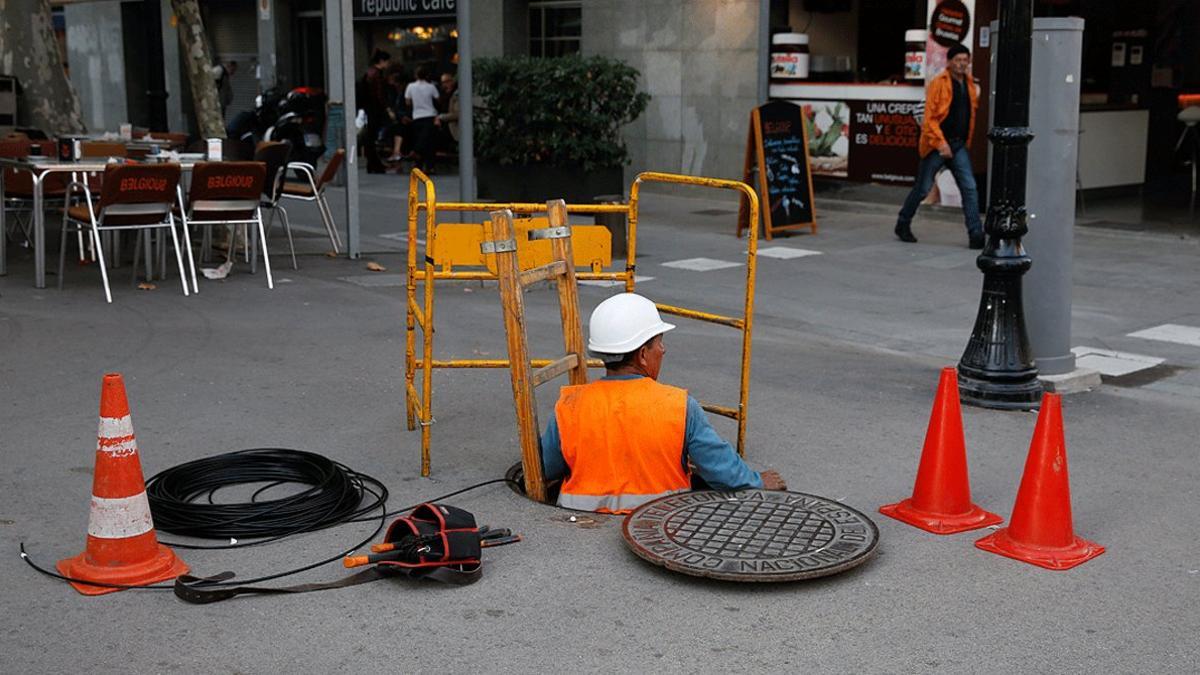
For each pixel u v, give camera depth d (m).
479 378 7.66
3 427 6.44
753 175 14.10
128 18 29.95
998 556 4.88
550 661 3.99
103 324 8.96
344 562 4.57
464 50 11.35
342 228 14.77
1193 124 17.33
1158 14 17.89
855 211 16.20
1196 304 10.29
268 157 11.77
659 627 4.24
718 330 9.34
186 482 5.55
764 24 16.17
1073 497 5.59
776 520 4.97
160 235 10.88
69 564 4.66
